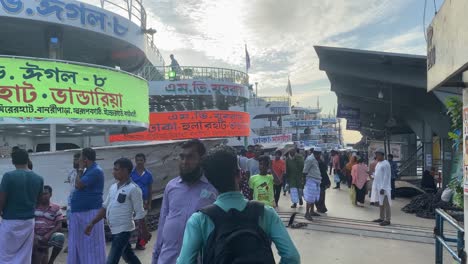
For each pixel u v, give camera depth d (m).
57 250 5.46
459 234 3.80
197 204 3.17
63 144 18.84
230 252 1.95
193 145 3.26
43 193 5.50
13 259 4.68
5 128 11.73
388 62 11.34
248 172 11.31
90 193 5.13
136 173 7.21
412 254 6.70
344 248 7.10
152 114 23.09
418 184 17.97
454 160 12.07
